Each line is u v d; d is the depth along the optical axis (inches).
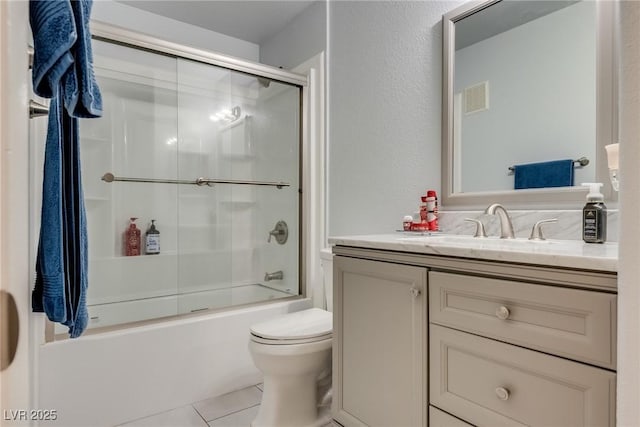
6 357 17.1
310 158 94.0
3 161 17.1
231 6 97.5
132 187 94.4
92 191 88.6
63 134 31.8
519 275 32.7
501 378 33.6
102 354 62.3
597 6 46.1
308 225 94.0
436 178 65.2
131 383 64.9
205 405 70.5
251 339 60.4
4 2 17.2
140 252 95.3
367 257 48.9
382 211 75.9
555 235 48.7
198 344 72.8
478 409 35.1
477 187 58.9
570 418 28.9
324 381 69.3
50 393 57.5
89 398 60.8
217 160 105.4
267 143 104.8
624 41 15.7
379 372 46.1
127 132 93.0
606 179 44.8
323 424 62.1
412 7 70.2
